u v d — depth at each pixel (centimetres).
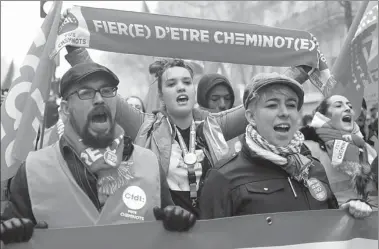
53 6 324
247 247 270
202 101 423
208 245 267
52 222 253
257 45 362
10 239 243
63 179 256
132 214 261
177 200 321
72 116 265
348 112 385
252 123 285
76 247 253
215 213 271
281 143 279
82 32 333
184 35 350
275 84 277
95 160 257
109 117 264
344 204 287
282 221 272
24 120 297
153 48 346
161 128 341
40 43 315
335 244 280
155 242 262
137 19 343
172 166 329
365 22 349
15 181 258
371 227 291
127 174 263
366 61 348
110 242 257
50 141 373
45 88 310
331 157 382
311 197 280
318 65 372
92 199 258
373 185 383
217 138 346
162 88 349
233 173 273
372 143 437
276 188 272
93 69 264
